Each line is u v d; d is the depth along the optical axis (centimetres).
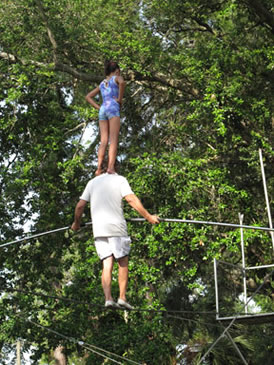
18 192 1769
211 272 1881
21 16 1711
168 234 1631
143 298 1712
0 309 1764
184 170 1650
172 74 1778
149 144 1839
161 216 1634
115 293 1722
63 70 1714
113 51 1730
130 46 1725
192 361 1773
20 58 1762
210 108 1658
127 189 691
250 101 1677
